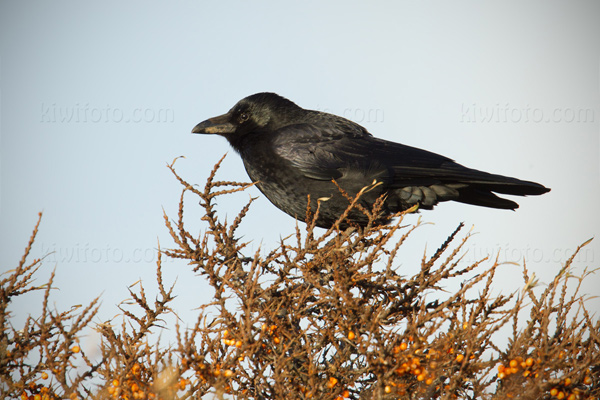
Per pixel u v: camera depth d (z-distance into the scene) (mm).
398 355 6824
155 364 6996
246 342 6930
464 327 7238
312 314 8305
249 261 9234
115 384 6980
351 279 7863
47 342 6941
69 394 6828
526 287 6871
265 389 7707
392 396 6914
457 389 7156
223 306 7207
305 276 7895
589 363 6871
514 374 7031
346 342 7684
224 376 6930
